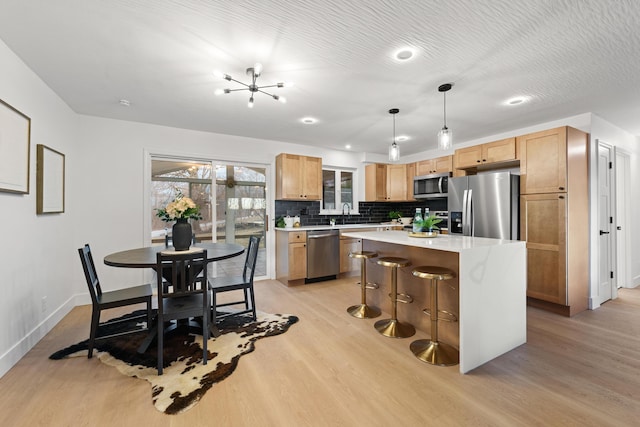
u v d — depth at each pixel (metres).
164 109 3.18
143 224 3.66
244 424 1.49
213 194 4.20
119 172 3.53
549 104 3.03
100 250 3.44
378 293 3.18
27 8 1.58
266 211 4.63
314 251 4.36
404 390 1.77
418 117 3.45
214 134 4.14
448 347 2.27
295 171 4.47
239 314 3.02
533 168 3.21
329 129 3.97
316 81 2.50
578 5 1.58
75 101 2.95
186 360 2.11
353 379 1.88
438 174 4.75
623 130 3.91
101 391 1.75
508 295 2.26
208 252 2.54
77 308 3.21
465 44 1.95
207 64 2.21
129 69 2.29
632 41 1.91
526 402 1.65
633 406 1.61
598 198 3.37
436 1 1.55
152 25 1.75
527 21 1.71
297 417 1.54
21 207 2.19
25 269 2.23
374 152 5.59
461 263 1.96
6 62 1.97
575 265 3.04
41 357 2.15
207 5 1.57
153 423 1.49
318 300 3.54
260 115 3.38
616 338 2.47
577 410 1.58
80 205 3.33
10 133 2.01
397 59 2.14
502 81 2.50
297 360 2.12
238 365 2.04
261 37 1.87
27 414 1.55
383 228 5.16
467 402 1.66
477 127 3.84
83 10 1.61
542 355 2.19
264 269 4.75
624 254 4.03
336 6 1.59
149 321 2.34
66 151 3.02
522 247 2.36
